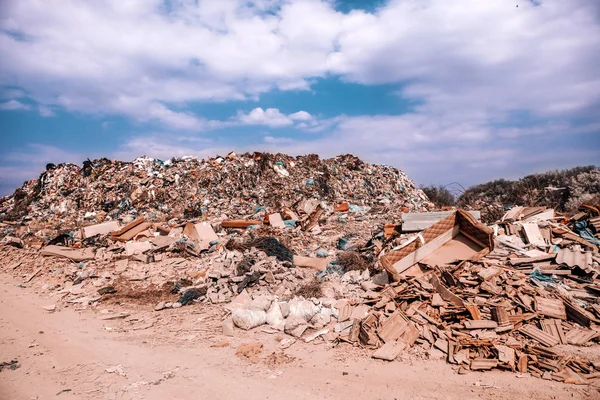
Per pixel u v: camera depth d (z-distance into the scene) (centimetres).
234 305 1019
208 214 2600
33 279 1406
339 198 2964
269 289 1109
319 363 679
